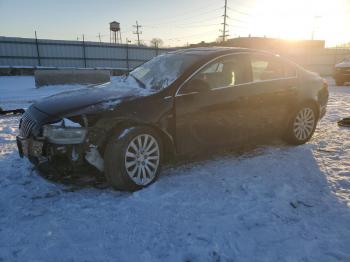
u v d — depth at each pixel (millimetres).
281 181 3627
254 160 4305
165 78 3803
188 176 3738
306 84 4977
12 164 4043
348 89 14914
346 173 3865
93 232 2600
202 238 2531
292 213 2924
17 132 5762
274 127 4648
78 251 2355
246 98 4168
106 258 2285
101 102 3326
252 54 4426
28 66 27703
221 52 4156
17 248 2379
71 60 31016
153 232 2609
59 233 2578
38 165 3213
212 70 3967
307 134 5105
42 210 2947
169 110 3518
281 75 4730
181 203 3088
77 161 3090
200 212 2928
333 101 10172
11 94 13109
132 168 3316
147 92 3566
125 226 2691
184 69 3791
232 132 4125
